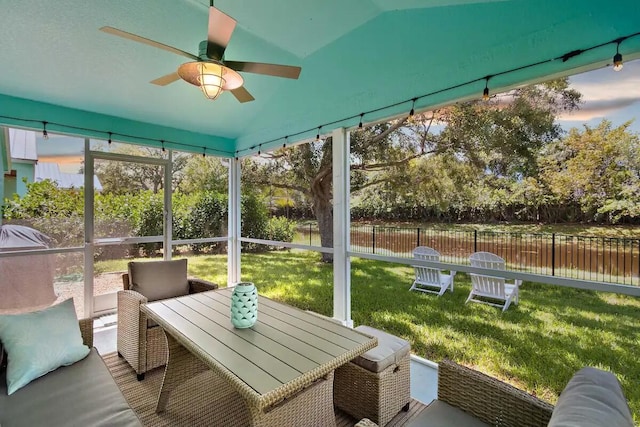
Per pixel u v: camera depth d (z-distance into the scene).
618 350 2.02
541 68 1.96
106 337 3.13
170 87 3.44
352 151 3.65
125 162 3.92
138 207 4.03
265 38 2.89
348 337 1.73
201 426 1.91
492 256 2.57
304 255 4.37
